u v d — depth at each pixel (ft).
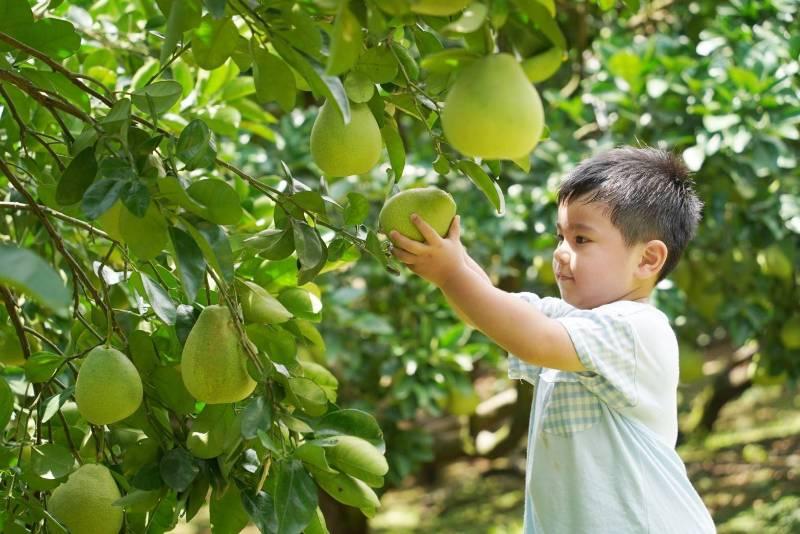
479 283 4.83
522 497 19.21
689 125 11.30
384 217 4.74
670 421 5.69
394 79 4.65
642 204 5.76
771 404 22.33
